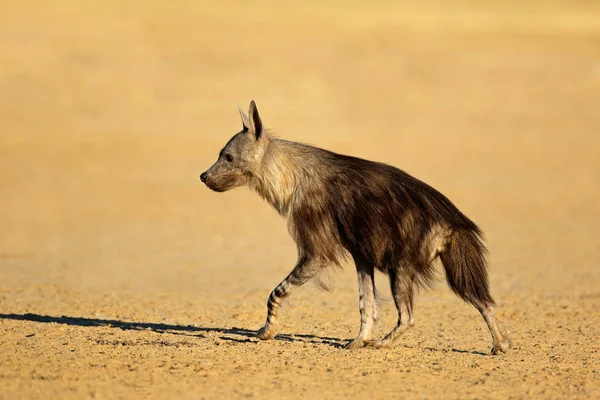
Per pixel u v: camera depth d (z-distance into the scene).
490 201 101.06
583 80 163.50
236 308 53.47
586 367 37.44
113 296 58.09
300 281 39.84
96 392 31.69
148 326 45.97
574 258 75.19
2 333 41.59
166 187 108.38
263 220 94.31
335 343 41.44
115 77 157.25
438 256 37.88
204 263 73.00
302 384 33.38
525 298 58.75
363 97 152.75
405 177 38.69
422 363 37.25
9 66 158.62
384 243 37.81
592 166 119.88
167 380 33.34
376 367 36.19
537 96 154.75
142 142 127.69
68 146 124.75
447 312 53.06
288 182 39.44
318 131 134.12
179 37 183.50
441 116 144.38
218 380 33.53
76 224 90.25
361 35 192.75
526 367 37.00
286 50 178.12
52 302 54.53
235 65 167.12
